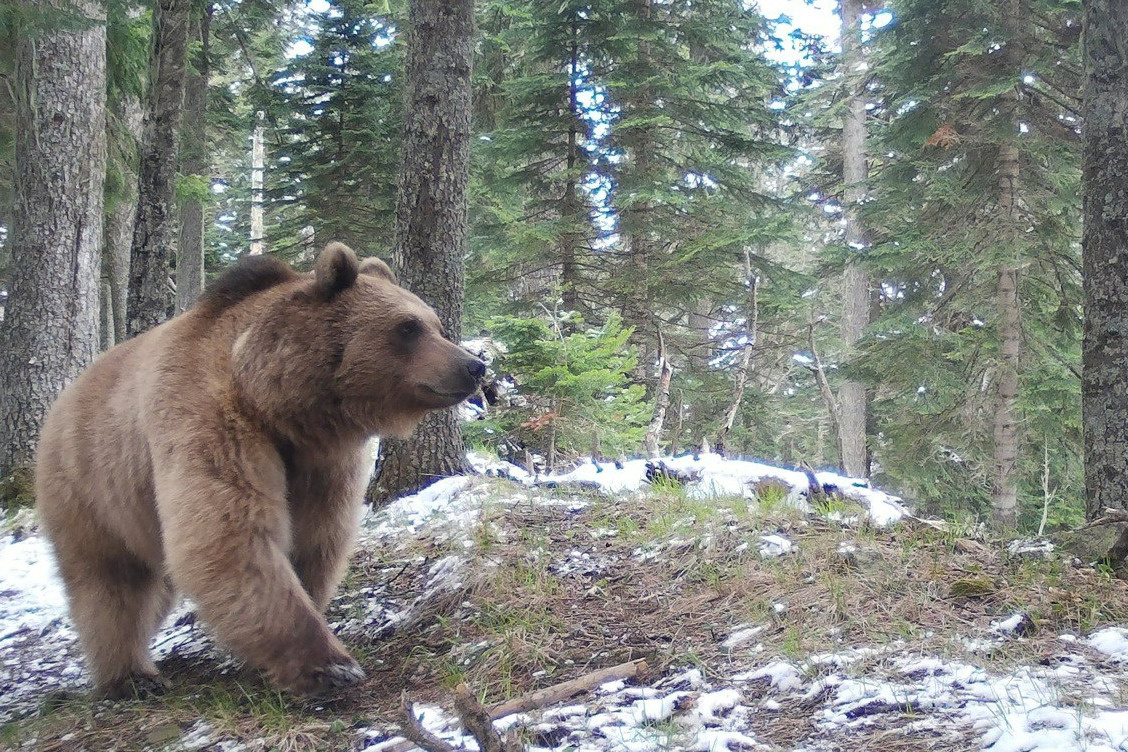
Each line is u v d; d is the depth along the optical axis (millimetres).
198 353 4375
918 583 4414
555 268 20172
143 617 4977
